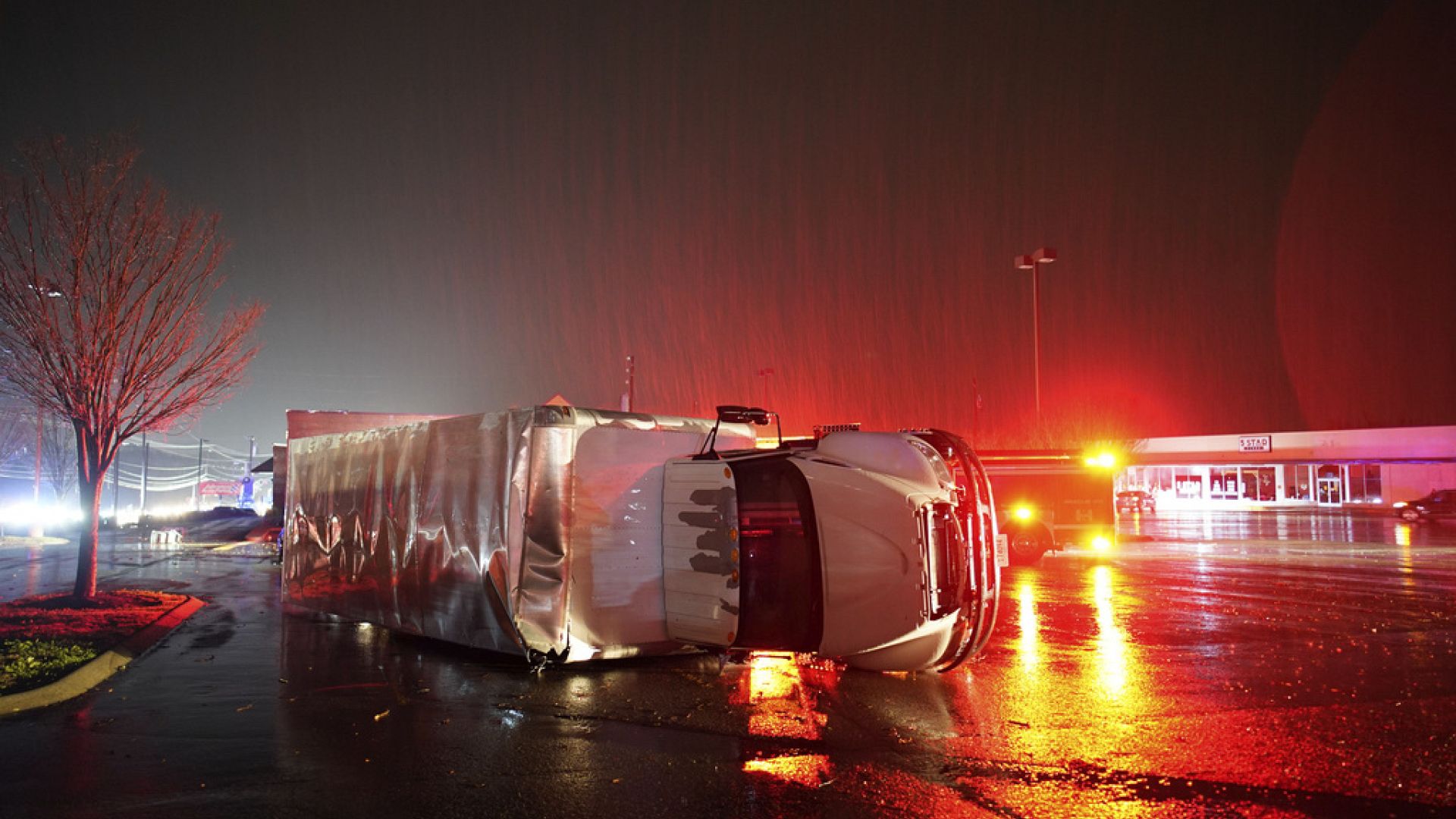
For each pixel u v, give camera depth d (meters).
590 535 9.34
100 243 12.68
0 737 6.74
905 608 8.30
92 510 13.48
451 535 10.07
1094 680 8.64
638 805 5.30
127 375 13.09
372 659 9.99
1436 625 11.96
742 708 7.64
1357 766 5.95
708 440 10.31
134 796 5.42
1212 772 5.85
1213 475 59.06
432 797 5.42
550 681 8.80
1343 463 53.97
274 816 5.09
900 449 8.78
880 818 5.07
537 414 9.24
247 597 16.11
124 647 10.21
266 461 26.95
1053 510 21.58
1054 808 5.21
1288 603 14.20
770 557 8.89
